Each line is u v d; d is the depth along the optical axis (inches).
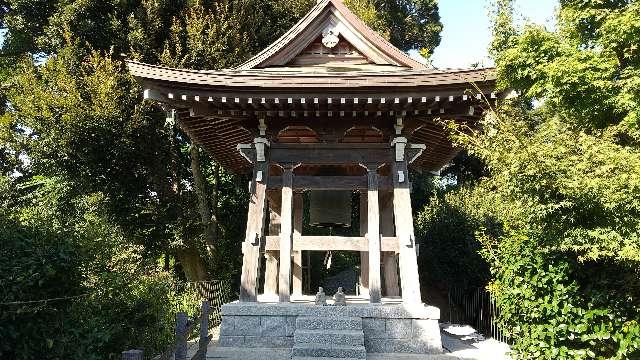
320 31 342.6
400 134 323.0
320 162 327.6
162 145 572.1
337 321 280.7
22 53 664.4
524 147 202.4
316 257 745.0
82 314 210.1
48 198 536.4
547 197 195.3
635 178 177.8
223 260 642.8
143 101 511.2
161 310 286.4
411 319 286.5
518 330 230.7
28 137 533.0
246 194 703.7
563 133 217.2
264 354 271.7
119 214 538.6
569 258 209.2
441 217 580.7
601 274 203.0
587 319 202.8
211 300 466.6
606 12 278.7
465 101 296.5
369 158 328.2
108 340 219.5
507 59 277.6
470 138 242.2
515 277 226.4
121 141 514.3
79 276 202.2
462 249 509.7
